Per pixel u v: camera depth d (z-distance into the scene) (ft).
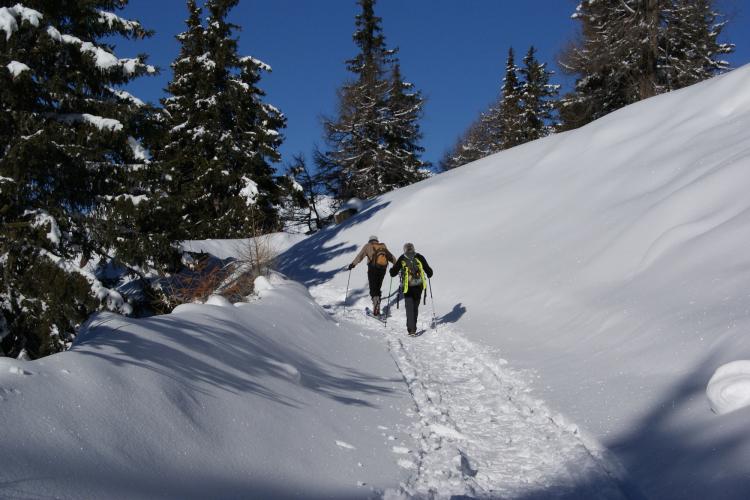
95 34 33.35
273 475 9.45
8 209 28.86
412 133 106.93
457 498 9.95
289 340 19.27
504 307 27.89
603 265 25.14
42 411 7.45
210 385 11.27
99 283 28.30
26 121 28.58
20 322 28.60
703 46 75.05
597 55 77.20
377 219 55.42
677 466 9.72
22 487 6.07
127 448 7.93
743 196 21.90
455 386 18.25
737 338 13.48
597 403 14.14
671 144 34.88
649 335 16.89
